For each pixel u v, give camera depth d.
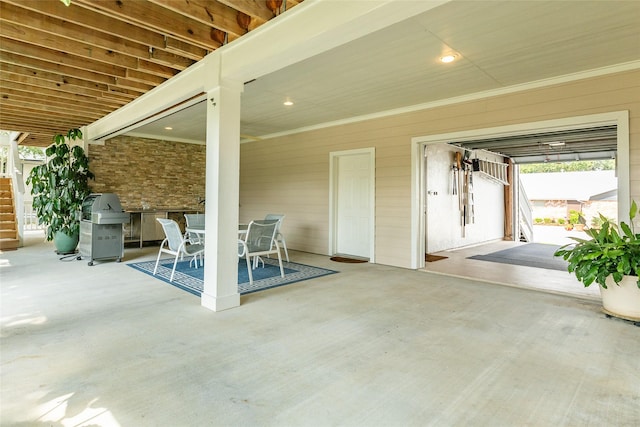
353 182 6.58
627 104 3.65
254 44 2.96
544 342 2.67
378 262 5.88
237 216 3.52
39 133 7.48
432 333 2.83
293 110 5.68
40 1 2.57
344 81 4.25
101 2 2.48
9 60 3.55
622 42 3.22
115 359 2.32
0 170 8.59
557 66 3.77
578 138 6.84
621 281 3.15
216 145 3.38
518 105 4.36
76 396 1.88
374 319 3.15
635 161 3.60
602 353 2.48
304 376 2.13
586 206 13.35
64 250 6.40
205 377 2.11
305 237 7.24
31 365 2.22
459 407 1.82
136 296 3.80
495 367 2.27
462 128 4.86
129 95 4.71
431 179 7.43
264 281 4.55
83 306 3.43
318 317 3.19
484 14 2.73
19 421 1.66
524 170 17.78
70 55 3.62
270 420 1.71
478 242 9.16
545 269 5.60
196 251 4.68
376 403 1.86
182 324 2.98
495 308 3.51
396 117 5.61
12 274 4.80
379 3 2.12
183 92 3.88
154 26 2.81
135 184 7.77
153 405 1.82
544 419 1.73
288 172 7.55
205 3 2.73
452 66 3.78
